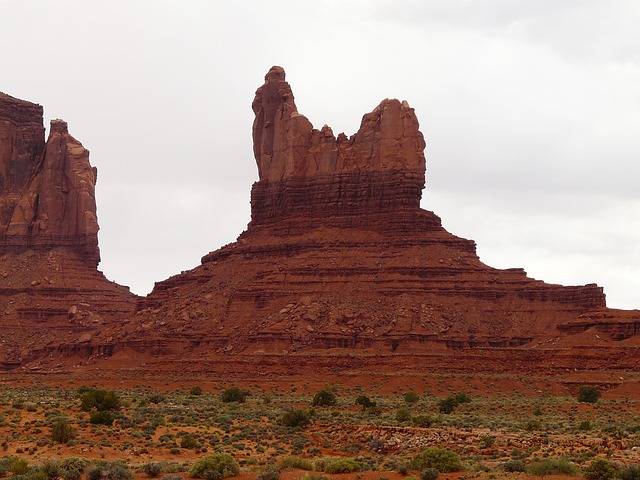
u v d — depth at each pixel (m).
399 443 195.00
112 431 199.88
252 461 173.62
